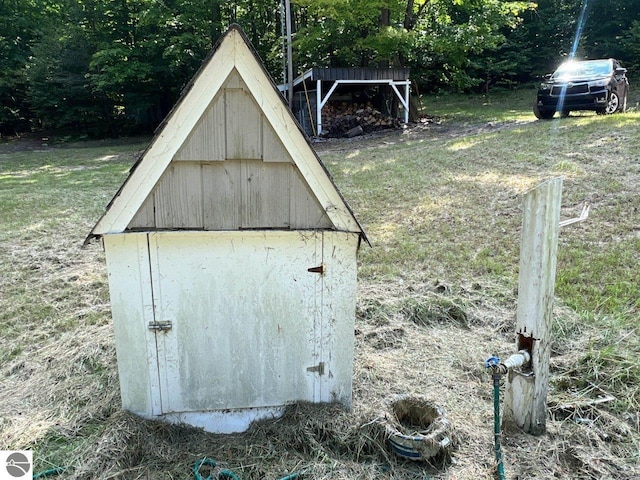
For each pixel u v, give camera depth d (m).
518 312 2.29
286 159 2.12
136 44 19.41
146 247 2.17
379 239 5.35
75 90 19.72
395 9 15.11
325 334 2.38
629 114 9.90
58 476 2.06
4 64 20.78
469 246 4.98
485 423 2.46
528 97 19.94
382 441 2.22
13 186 9.86
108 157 14.39
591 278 3.96
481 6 15.77
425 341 3.33
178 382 2.34
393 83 14.66
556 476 2.10
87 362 3.08
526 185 6.59
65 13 21.39
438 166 8.31
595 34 21.22
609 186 5.99
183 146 2.05
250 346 2.34
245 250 2.22
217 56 1.97
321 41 16.12
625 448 2.24
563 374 2.80
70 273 4.84
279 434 2.33
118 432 2.25
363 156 10.38
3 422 2.46
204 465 2.17
